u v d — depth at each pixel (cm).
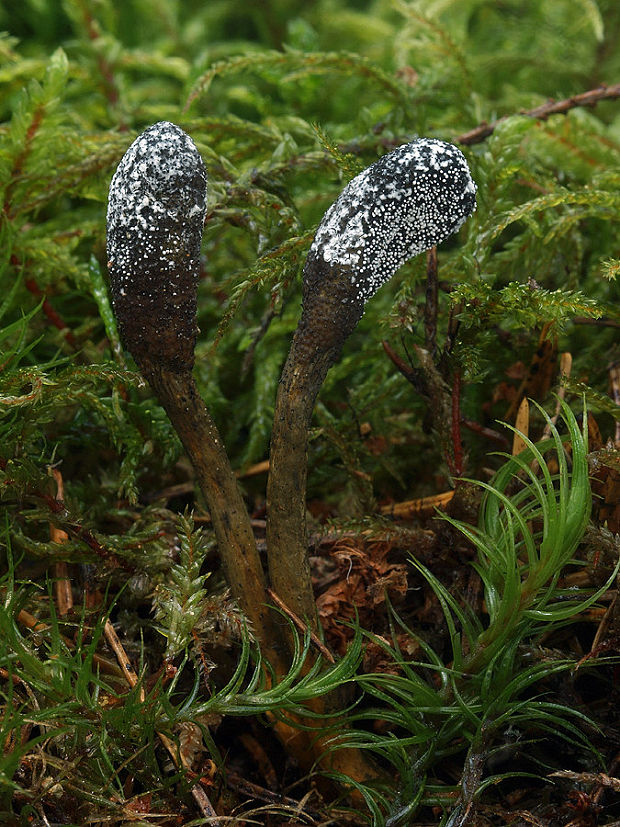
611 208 17
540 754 13
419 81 22
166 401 13
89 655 12
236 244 21
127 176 12
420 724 13
